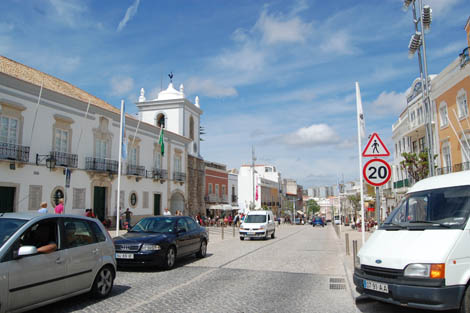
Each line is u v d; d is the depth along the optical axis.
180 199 38.75
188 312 6.37
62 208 16.16
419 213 6.61
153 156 33.62
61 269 6.16
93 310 6.41
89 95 29.33
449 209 6.20
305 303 7.04
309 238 25.03
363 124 11.16
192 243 12.79
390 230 6.46
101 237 7.45
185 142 39.62
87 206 24.92
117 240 10.78
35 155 21.28
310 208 124.44
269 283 8.98
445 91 25.73
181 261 12.91
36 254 5.80
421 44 15.69
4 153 19.36
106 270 7.40
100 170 25.73
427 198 6.69
